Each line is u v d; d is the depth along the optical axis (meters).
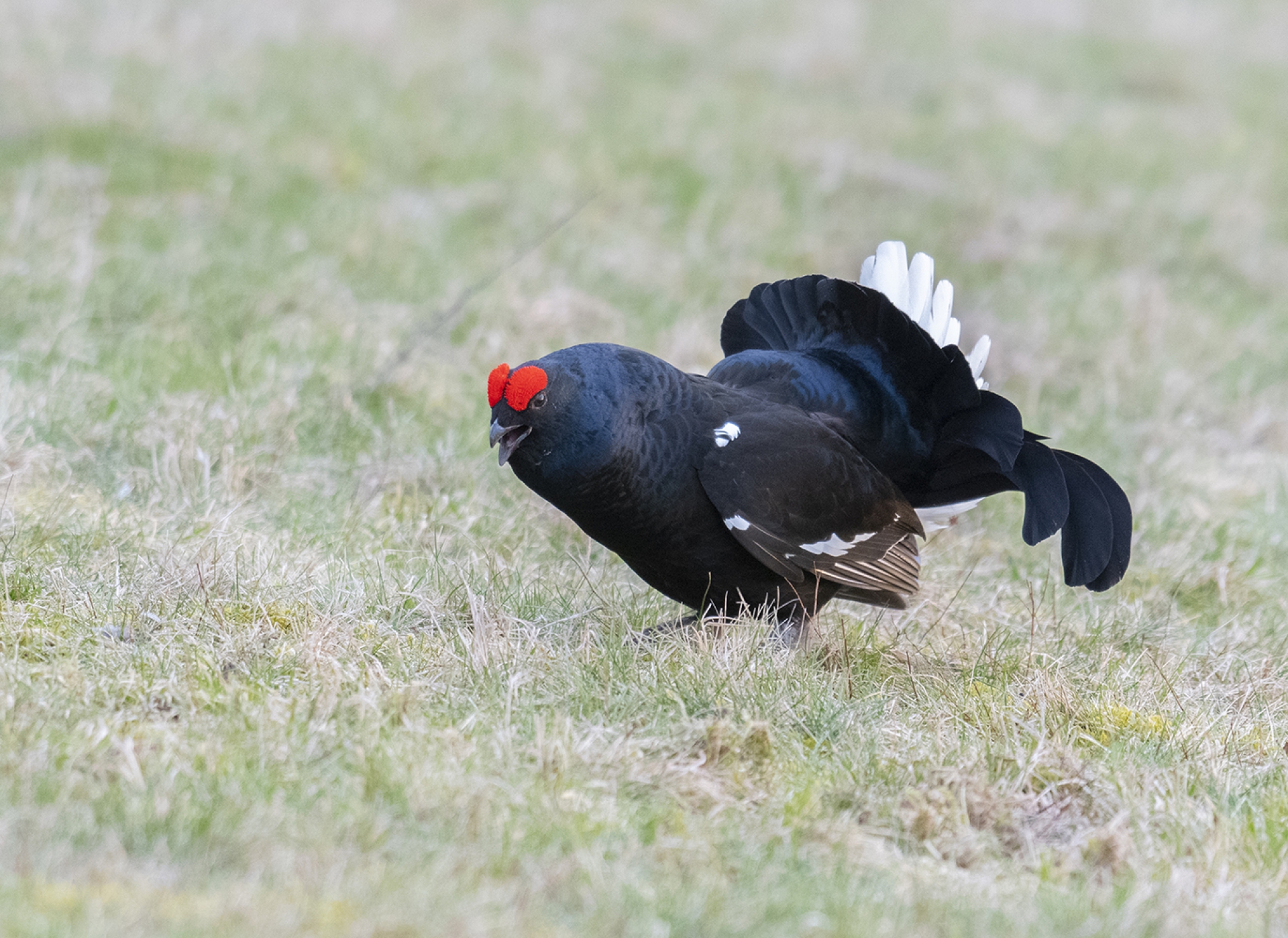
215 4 34.03
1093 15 51.88
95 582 11.52
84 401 15.39
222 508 13.70
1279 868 9.02
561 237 24.44
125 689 9.64
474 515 14.40
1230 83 46.09
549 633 11.80
